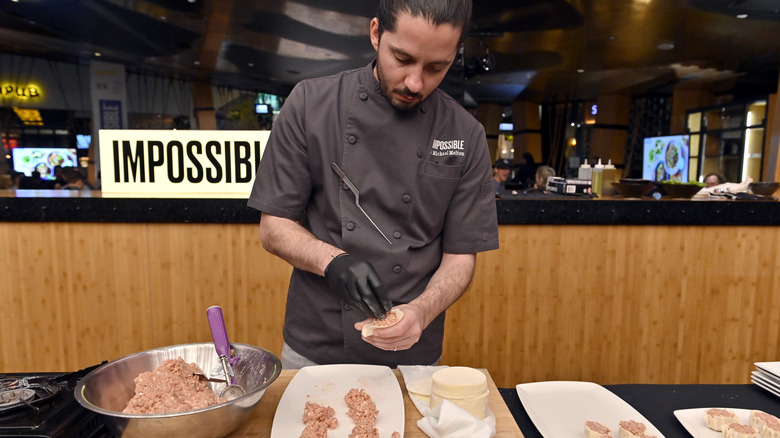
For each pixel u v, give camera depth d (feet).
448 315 7.29
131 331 7.09
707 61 25.34
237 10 18.16
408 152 3.31
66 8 18.35
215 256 7.01
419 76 2.75
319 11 18.08
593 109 37.29
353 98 3.28
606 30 19.81
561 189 7.71
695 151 28.30
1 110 26.76
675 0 16.49
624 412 3.19
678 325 7.34
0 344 7.00
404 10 2.55
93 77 27.37
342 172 3.32
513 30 19.77
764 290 7.30
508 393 3.57
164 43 23.12
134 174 7.46
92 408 2.26
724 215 7.04
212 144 7.43
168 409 2.42
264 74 29.91
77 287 6.97
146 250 6.96
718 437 2.89
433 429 2.57
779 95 10.37
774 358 7.42
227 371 2.94
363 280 2.63
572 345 7.36
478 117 40.19
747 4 16.76
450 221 3.62
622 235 7.16
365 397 2.90
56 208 6.68
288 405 2.88
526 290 7.25
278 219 3.37
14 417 2.59
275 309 7.13
